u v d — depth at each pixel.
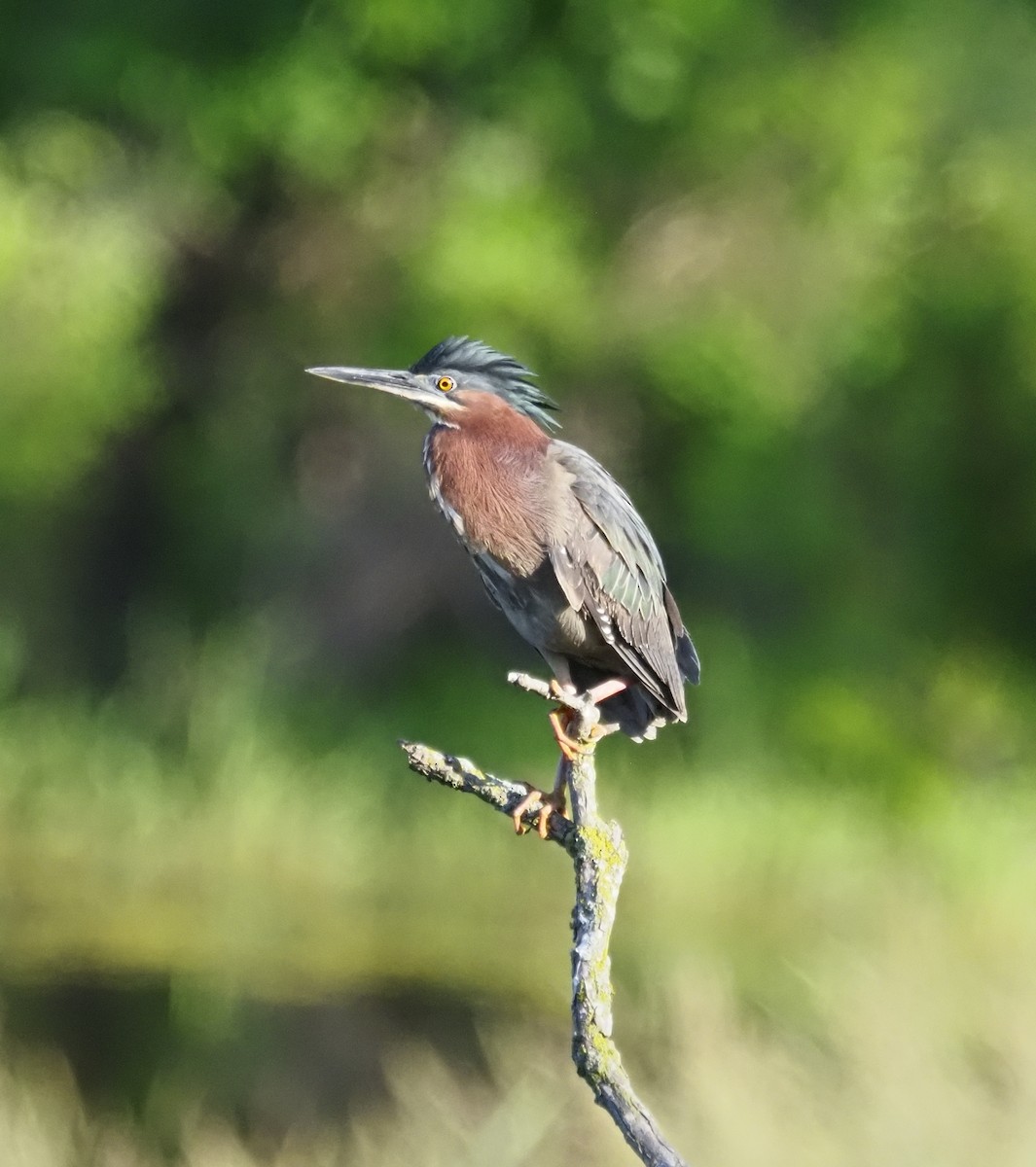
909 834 15.97
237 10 18.67
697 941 12.55
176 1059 9.70
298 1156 8.31
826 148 19.20
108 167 18.86
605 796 16.14
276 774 15.98
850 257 19.92
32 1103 8.66
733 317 19.09
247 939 12.43
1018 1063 8.25
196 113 18.48
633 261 19.67
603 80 18.92
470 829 15.40
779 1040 8.94
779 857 14.72
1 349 18.05
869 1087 8.05
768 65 19.38
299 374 19.72
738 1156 7.71
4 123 19.22
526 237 18.27
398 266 18.81
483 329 18.23
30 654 19.94
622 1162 8.01
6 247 17.48
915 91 19.73
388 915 13.41
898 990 9.05
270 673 18.81
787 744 18.31
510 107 18.77
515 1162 8.05
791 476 20.00
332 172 18.50
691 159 19.36
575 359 18.84
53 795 15.68
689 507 19.80
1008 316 19.83
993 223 19.81
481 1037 9.53
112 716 17.83
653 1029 9.57
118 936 12.44
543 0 18.84
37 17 19.22
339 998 11.05
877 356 19.73
